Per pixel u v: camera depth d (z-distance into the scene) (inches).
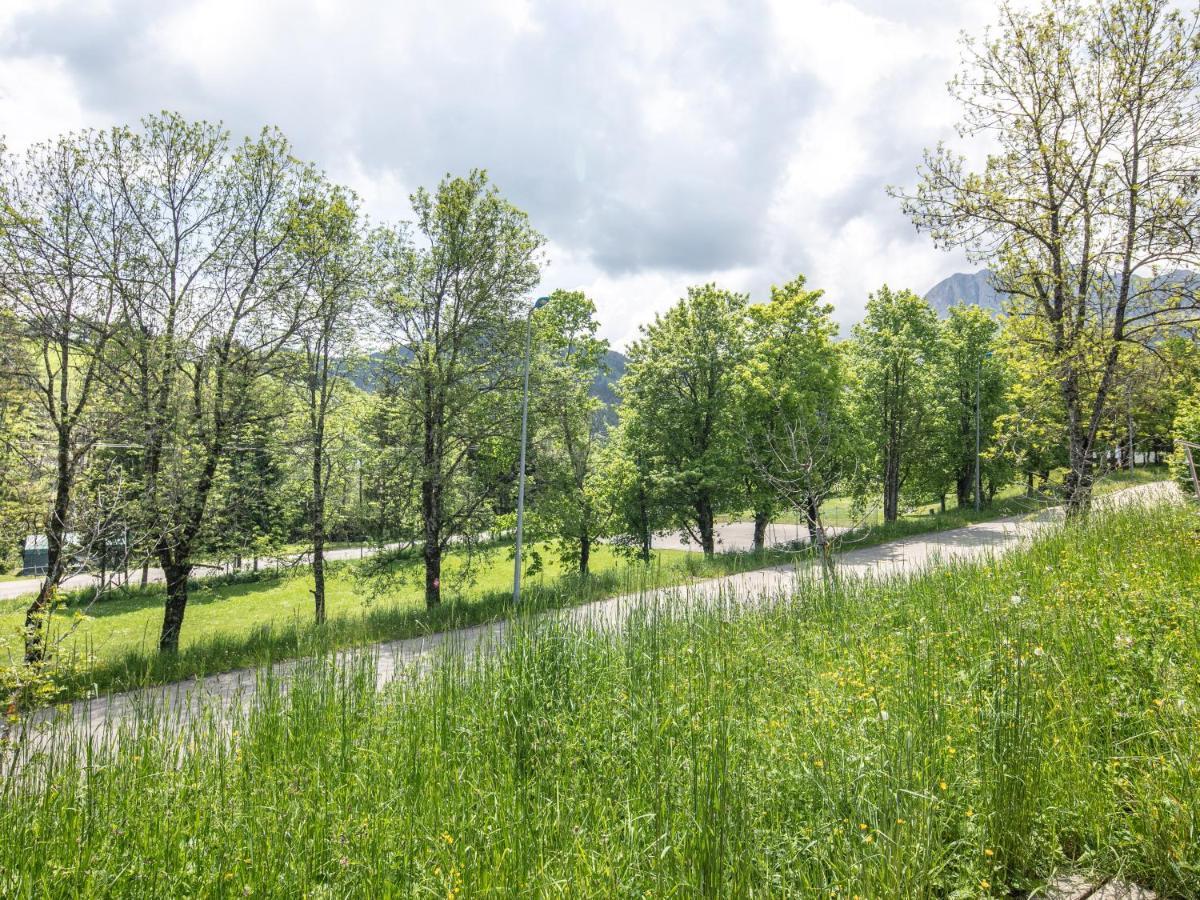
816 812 123.2
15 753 154.6
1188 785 109.8
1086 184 579.8
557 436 855.7
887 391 1238.9
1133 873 107.7
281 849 124.8
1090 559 308.7
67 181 542.0
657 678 197.6
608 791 146.9
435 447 732.7
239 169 626.8
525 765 166.6
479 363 748.6
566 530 884.0
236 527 614.2
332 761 171.2
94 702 313.3
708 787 115.3
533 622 239.3
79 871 118.2
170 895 115.4
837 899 99.5
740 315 1096.8
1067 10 577.0
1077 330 576.7
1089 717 142.9
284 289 639.8
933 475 1418.6
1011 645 160.2
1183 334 546.6
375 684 229.1
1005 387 1397.6
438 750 169.3
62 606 411.2
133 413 532.1
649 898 103.2
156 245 582.9
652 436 1087.0
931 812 111.9
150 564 571.8
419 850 124.5
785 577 585.9
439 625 527.8
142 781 159.6
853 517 476.1
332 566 743.1
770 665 221.3
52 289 522.6
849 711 156.6
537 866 113.3
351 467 740.7
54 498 488.7
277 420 663.8
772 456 878.4
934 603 282.2
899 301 1366.9
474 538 770.8
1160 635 179.9
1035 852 113.3
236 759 174.7
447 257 733.3
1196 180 521.3
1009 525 983.6
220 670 421.7
